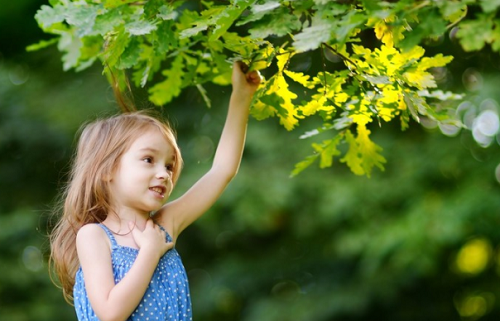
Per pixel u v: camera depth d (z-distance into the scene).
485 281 8.48
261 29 2.15
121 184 2.60
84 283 2.55
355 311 8.04
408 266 7.92
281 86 2.64
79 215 2.65
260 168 7.79
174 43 2.48
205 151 8.45
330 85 2.56
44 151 8.87
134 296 2.39
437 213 7.03
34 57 8.90
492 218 7.18
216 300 8.81
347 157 3.04
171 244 2.60
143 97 3.85
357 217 7.55
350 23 2.02
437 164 7.38
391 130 7.83
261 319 8.18
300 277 8.95
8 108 8.54
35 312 8.19
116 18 2.39
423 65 2.49
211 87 8.44
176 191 7.79
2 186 8.95
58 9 2.43
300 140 7.79
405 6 2.01
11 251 8.38
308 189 7.68
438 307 8.62
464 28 2.00
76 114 8.20
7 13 8.70
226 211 8.41
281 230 9.04
